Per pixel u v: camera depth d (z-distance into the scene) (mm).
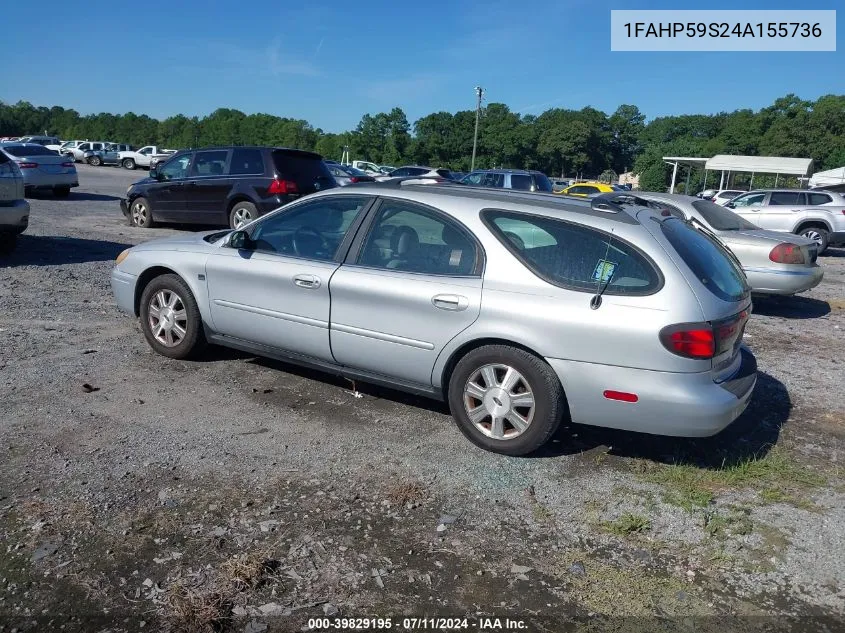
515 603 2998
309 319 4879
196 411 4773
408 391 4676
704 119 114250
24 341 6043
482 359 4285
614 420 4051
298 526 3471
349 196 4934
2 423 4410
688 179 46594
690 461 4398
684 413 3896
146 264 5734
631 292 3973
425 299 4391
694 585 3166
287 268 4965
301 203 5137
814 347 7566
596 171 107125
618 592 3098
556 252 4188
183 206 13812
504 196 4570
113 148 49312
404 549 3334
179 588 2965
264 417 4738
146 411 4727
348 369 4871
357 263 4746
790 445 4730
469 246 4395
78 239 12219
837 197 18234
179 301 5586
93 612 2807
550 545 3430
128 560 3135
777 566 3328
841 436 4930
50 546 3195
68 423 4469
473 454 4344
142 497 3648
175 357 5707
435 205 4574
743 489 4082
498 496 3859
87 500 3584
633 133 110812
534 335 4094
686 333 3848
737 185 57125
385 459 4223
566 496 3895
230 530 3398
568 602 3021
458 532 3498
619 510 3771
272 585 3027
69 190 20469
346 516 3584
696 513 3773
